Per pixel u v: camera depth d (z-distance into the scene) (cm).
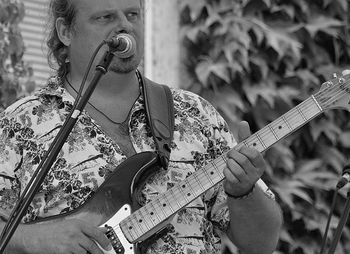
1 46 964
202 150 720
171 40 988
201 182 685
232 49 964
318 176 971
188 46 980
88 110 718
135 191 694
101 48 717
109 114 720
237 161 654
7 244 657
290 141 972
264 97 962
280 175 973
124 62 697
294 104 977
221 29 966
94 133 712
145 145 715
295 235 972
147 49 999
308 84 974
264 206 687
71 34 737
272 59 973
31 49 1120
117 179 694
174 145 714
